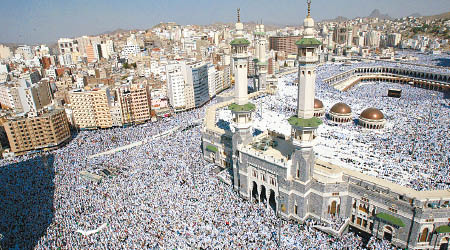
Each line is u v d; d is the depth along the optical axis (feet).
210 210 297.74
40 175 398.21
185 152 442.91
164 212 296.30
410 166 322.14
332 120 499.10
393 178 297.74
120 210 304.91
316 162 303.68
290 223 288.10
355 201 278.26
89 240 264.31
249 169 317.42
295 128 268.82
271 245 248.11
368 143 388.16
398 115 502.79
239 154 322.75
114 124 632.38
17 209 322.55
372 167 321.93
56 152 485.15
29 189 363.56
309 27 256.93
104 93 608.60
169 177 366.43
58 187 362.53
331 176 277.85
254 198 332.60
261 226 274.36
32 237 275.39
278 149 318.24
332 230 268.41
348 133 428.56
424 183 286.87
